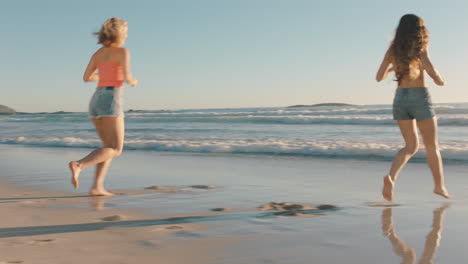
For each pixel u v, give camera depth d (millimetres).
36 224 2742
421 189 4125
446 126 15047
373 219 2873
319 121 19781
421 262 1951
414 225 2684
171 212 3146
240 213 3109
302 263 1951
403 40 3291
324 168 5812
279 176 5156
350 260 1990
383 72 3504
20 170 5891
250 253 2111
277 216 2996
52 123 27406
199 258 2031
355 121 18562
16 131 18109
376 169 5625
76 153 8547
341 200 3615
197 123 22328
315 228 2625
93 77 3893
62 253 2098
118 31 3736
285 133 13055
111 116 3756
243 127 17156
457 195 3783
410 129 3455
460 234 2441
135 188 4367
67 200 3660
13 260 1978
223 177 5133
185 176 5258
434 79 3254
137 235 2463
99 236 2436
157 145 9352
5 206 3365
